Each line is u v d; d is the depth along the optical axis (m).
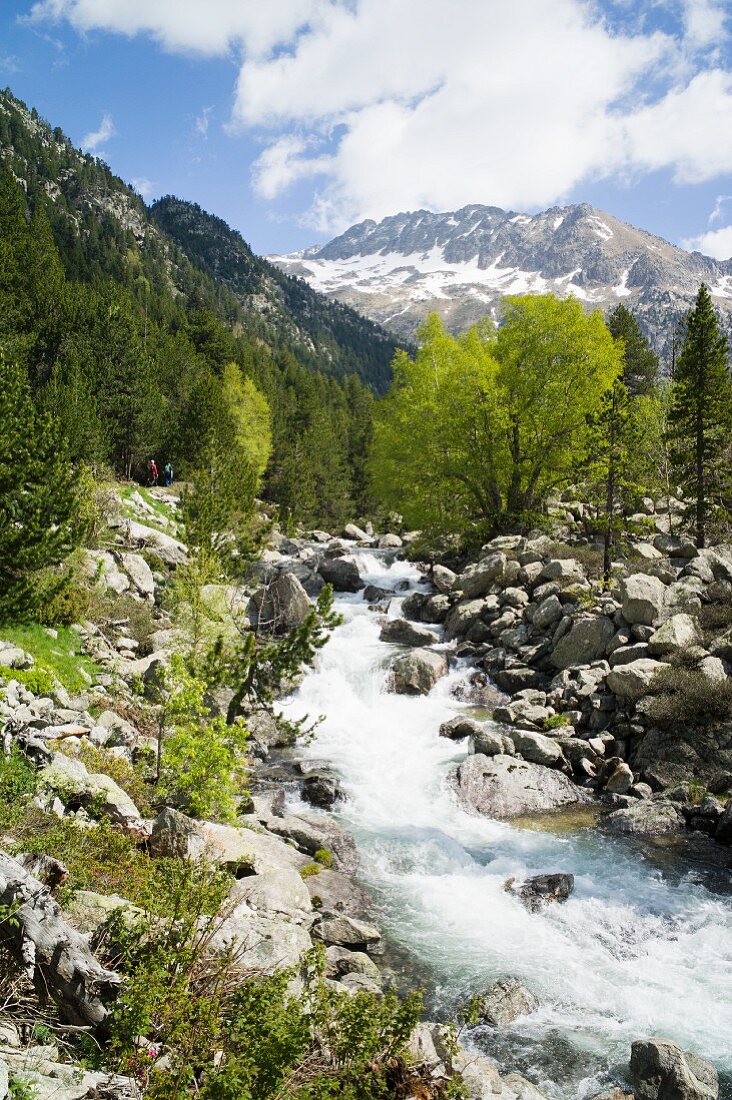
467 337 44.78
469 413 41.06
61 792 11.90
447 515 44.59
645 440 44.72
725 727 19.22
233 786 13.93
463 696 25.08
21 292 57.47
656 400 50.94
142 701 19.33
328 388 124.12
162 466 59.62
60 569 24.02
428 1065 7.52
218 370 85.44
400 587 38.72
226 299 198.50
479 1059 9.07
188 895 7.30
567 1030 10.02
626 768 19.03
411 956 11.70
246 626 23.95
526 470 42.19
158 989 6.05
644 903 13.54
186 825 11.80
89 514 28.47
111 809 12.21
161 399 61.03
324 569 39.78
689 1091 8.45
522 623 28.59
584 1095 8.77
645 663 21.77
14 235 63.56
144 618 25.31
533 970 11.41
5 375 19.14
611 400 32.44
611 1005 10.59
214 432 55.19
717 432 34.03
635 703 21.03
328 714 23.67
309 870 13.84
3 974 6.59
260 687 18.61
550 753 19.72
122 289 81.31
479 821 17.19
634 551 32.88
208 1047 6.05
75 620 21.95
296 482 69.44
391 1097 6.70
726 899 13.73
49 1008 6.52
